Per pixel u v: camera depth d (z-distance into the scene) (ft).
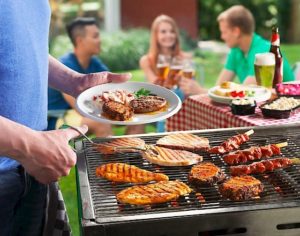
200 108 9.73
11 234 6.74
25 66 6.31
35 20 6.51
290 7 38.34
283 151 6.91
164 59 13.67
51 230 7.29
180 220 5.25
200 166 6.35
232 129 7.54
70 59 14.65
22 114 6.40
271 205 5.42
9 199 6.51
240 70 14.08
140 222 5.18
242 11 13.70
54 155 5.62
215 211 5.33
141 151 6.84
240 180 5.93
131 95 7.88
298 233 5.47
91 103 7.63
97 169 6.32
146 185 5.93
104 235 5.16
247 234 5.42
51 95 14.52
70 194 13.42
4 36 6.02
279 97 9.27
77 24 14.42
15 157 5.59
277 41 10.06
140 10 32.55
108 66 29.91
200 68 18.57
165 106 7.73
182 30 32.09
